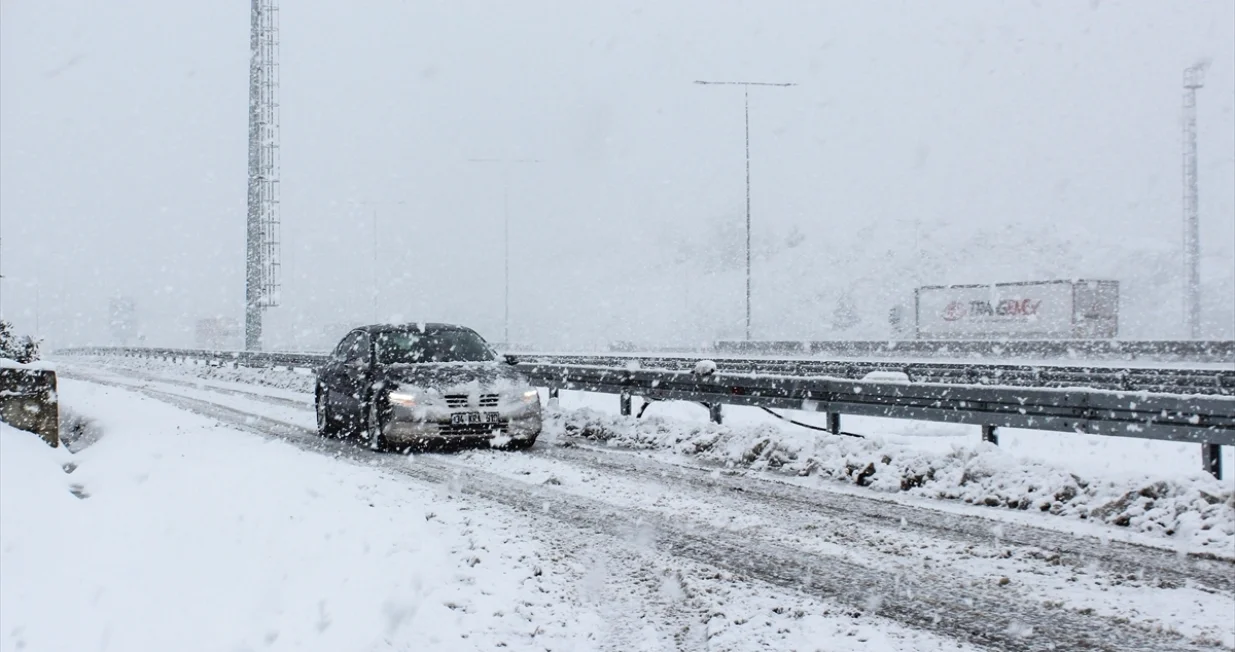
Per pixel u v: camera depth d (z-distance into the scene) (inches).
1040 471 337.7
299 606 199.3
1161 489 304.3
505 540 271.7
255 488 323.9
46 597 210.2
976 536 283.0
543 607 209.6
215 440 475.2
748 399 502.9
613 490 360.5
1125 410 347.6
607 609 210.2
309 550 242.7
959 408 405.1
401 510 299.3
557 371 652.1
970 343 1347.2
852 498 345.1
